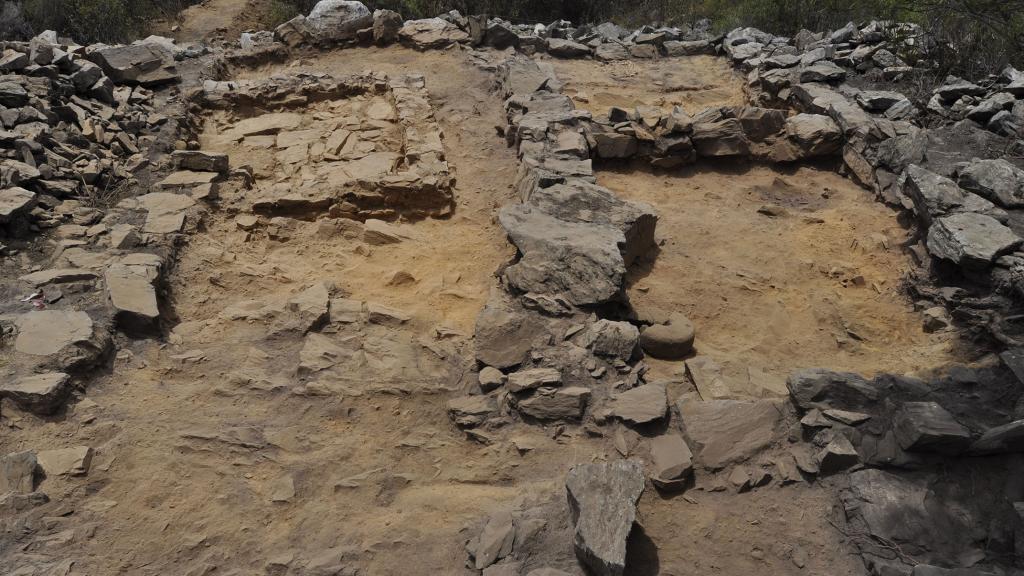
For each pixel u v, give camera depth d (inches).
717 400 223.9
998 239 286.5
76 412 216.7
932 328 280.5
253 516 195.3
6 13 654.5
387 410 230.4
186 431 216.1
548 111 409.7
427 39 542.0
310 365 241.3
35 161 324.8
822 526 191.9
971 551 182.9
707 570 181.5
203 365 243.3
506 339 247.0
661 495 200.1
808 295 304.8
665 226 347.6
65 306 255.8
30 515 185.3
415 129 402.6
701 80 524.4
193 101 435.2
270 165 385.7
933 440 198.2
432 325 272.1
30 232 294.5
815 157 409.7
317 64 525.7
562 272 270.2
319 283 284.4
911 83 461.7
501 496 203.2
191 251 302.4
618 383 233.0
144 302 252.1
